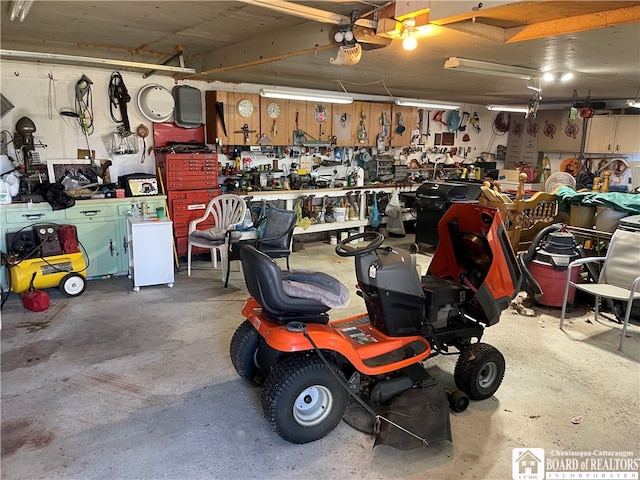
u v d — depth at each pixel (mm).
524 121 9227
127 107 5410
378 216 7145
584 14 2791
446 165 8523
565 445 2352
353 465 2172
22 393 2715
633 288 3373
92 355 3213
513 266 2748
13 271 4113
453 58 4191
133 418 2500
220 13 3160
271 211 4949
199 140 5969
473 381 2680
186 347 3373
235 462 2170
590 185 7668
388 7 2879
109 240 4918
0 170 4559
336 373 2289
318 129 6719
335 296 2480
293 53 3559
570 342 3609
